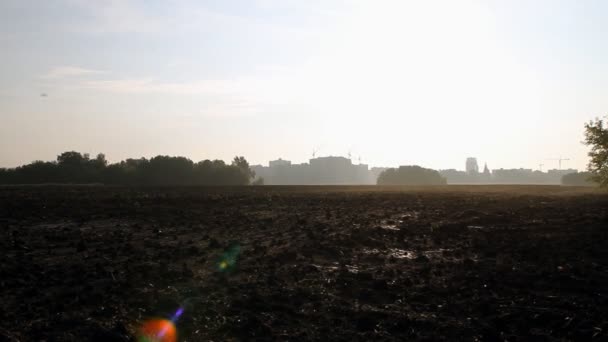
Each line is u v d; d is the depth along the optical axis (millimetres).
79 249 19094
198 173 114938
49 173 100562
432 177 165250
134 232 23953
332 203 41156
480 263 17781
